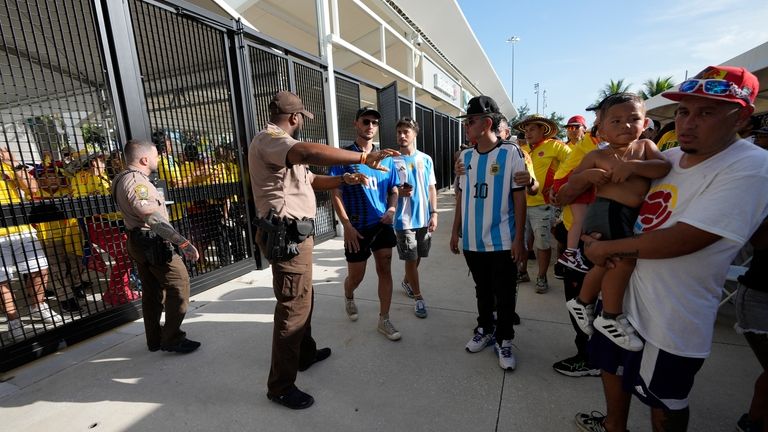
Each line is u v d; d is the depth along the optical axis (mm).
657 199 1353
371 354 2570
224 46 4113
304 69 5395
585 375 2217
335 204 2758
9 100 2537
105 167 3043
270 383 2041
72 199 2875
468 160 2422
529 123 3613
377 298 3619
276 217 1927
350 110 6680
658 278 1291
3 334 2883
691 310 1249
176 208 3619
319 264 4809
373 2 8531
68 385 2305
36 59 2791
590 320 1618
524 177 2182
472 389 2145
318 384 2236
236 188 4324
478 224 2357
